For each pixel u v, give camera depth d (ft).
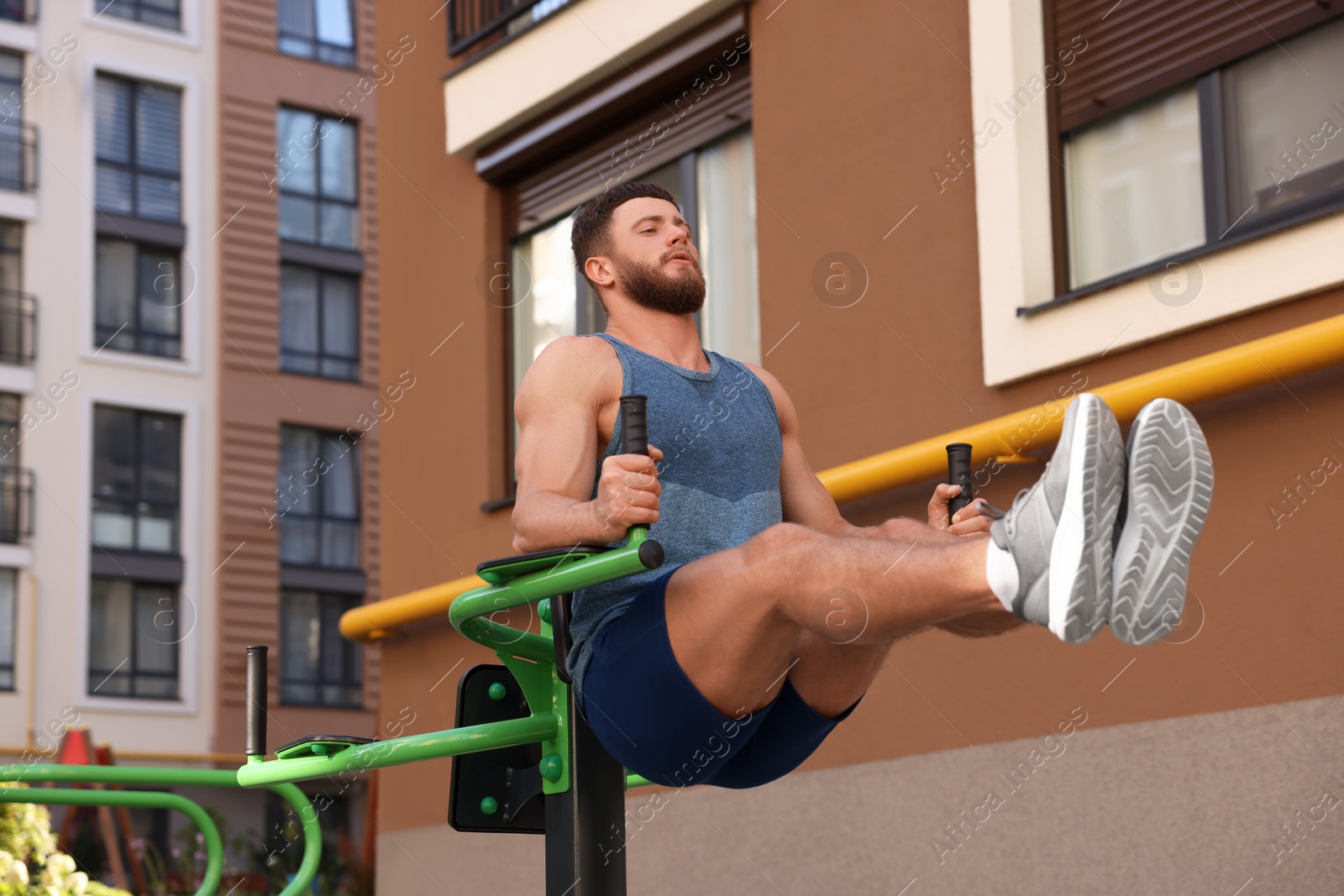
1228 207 12.76
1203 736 11.09
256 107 61.11
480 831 7.00
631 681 5.98
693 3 17.47
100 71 58.90
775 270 16.02
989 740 12.60
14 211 57.21
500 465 19.70
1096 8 13.84
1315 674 10.55
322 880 35.01
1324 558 10.64
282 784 9.46
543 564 5.75
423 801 18.69
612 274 6.92
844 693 6.15
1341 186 12.04
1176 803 11.19
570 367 6.45
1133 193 13.43
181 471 58.70
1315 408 10.81
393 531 20.88
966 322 13.92
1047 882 11.94
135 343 58.65
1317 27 12.28
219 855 9.43
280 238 60.59
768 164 16.38
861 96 15.42
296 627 58.49
